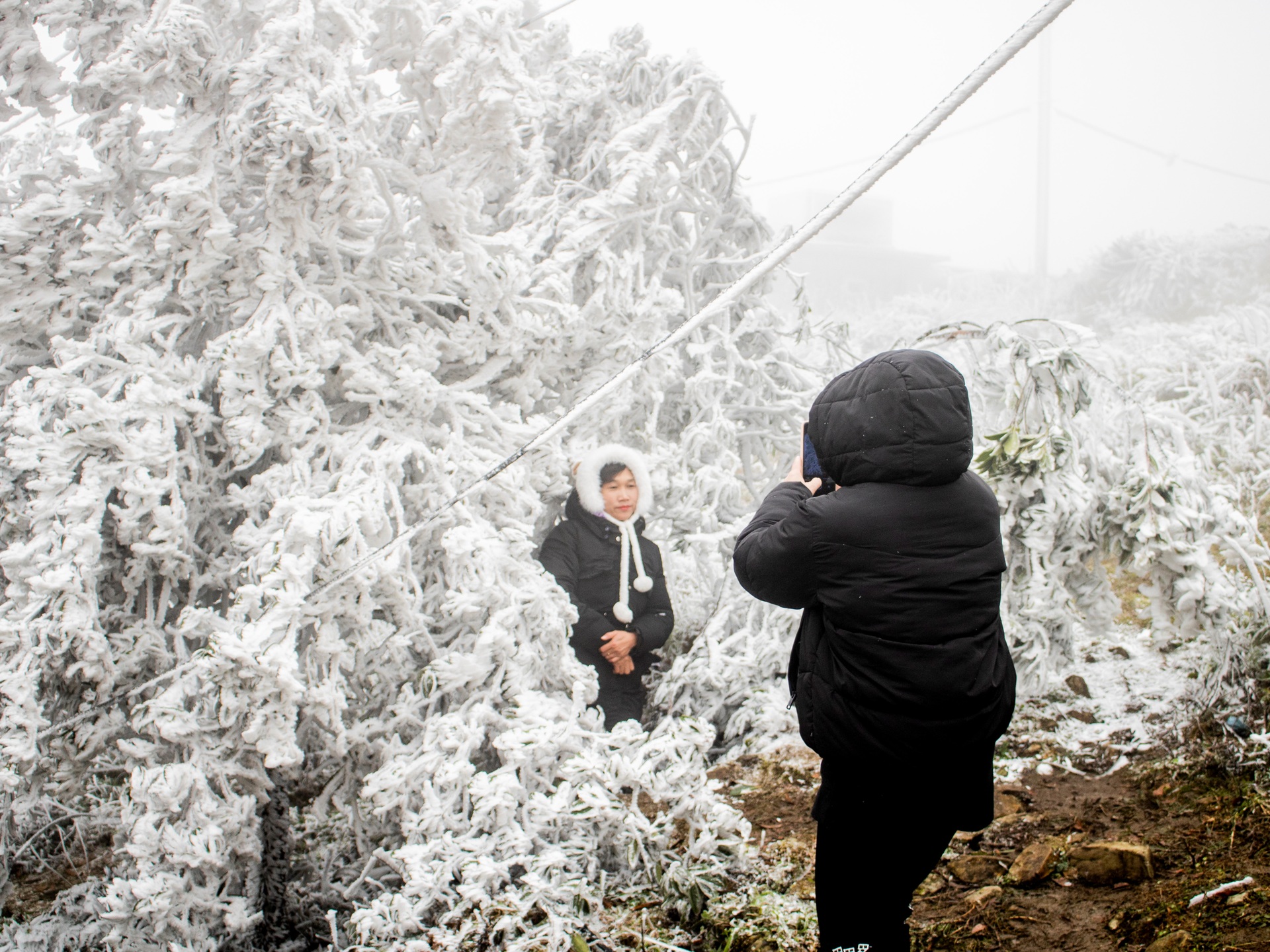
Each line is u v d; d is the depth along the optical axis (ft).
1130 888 7.14
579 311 10.06
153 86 8.00
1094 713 10.43
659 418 13.07
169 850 6.88
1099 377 9.99
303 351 8.48
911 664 5.12
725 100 12.09
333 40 8.16
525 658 8.38
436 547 8.96
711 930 7.18
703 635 11.16
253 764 7.54
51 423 8.04
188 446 8.39
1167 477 9.54
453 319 10.11
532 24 13.21
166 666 8.21
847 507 5.28
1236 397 20.39
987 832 8.30
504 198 12.50
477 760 8.74
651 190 11.64
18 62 8.29
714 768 10.12
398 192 9.39
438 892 6.98
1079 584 10.43
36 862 9.83
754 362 12.53
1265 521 15.72
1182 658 11.41
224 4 8.41
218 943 7.34
